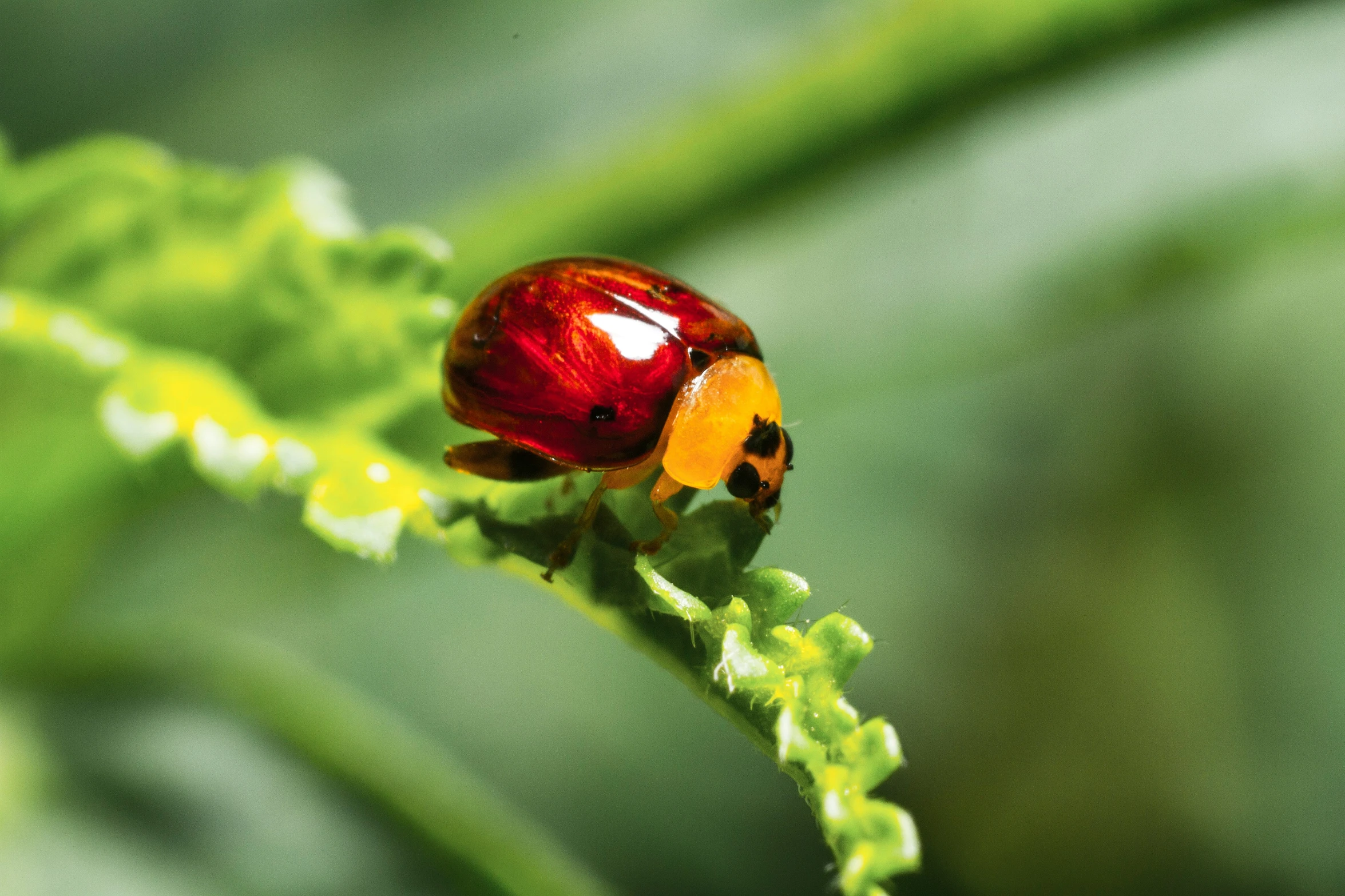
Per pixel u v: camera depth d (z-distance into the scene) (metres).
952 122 0.07
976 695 0.11
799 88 0.07
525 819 0.09
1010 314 0.08
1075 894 0.10
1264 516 0.11
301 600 0.08
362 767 0.07
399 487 0.06
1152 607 0.11
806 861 0.09
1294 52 0.08
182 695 0.07
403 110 0.10
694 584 0.06
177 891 0.07
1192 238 0.08
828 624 0.06
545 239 0.07
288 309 0.07
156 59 0.10
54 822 0.07
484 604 0.10
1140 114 0.08
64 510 0.07
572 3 0.10
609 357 0.07
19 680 0.07
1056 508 0.11
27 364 0.07
